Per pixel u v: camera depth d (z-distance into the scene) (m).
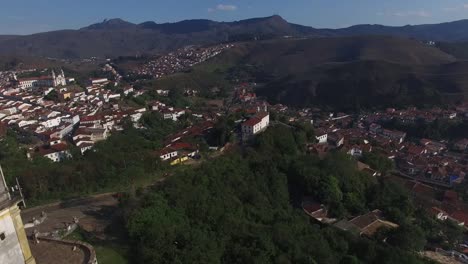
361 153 148.00
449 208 109.50
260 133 121.25
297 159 105.38
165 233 51.81
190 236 53.91
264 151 110.88
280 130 124.75
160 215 56.72
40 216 62.56
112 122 169.38
